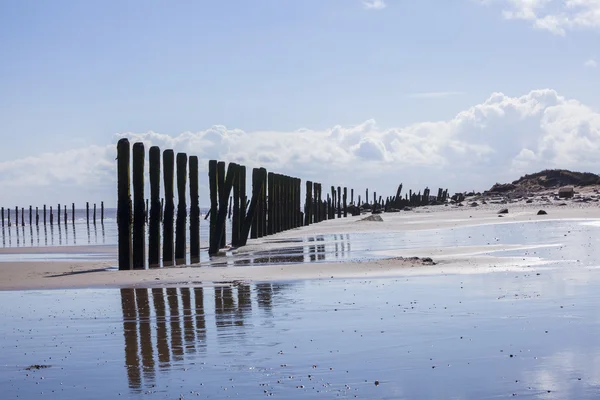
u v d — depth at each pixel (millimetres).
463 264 23391
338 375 10188
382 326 13586
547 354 11031
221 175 34344
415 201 108938
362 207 107062
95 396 9508
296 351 11719
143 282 21844
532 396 8984
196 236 31359
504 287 18000
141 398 9352
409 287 18719
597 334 12328
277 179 50406
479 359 10859
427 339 12328
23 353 12141
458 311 14859
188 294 19031
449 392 9250
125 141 26422
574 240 31578
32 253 41188
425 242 33969
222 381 10008
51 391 9812
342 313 15148
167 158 29062
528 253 26250
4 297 19516
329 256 28828
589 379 9633
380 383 9719
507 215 57250
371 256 27875
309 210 64438
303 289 19156
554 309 14734
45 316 15977
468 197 113875
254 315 15289
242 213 38625
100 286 21312
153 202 27938
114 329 14156
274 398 9141
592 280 18766
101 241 55969
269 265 25453
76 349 12359
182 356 11594
